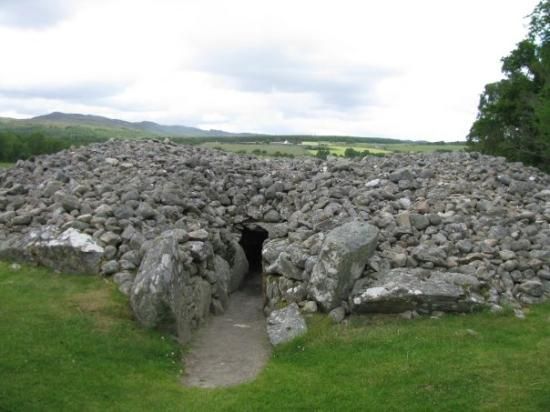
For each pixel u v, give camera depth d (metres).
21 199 16.92
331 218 15.87
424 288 12.30
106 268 13.62
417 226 14.96
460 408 9.10
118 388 9.83
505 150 39.88
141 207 15.62
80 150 22.09
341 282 12.71
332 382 10.18
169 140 25.88
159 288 11.93
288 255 14.24
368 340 11.47
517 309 12.53
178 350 11.76
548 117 30.44
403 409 9.16
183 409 9.41
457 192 17.16
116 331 11.57
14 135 41.34
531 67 39.34
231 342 13.03
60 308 12.12
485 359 10.43
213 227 17.44
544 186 18.56
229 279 16.97
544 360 10.32
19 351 10.27
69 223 14.75
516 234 14.67
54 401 9.10
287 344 11.88
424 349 10.94
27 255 14.30
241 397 9.85
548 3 33.53
